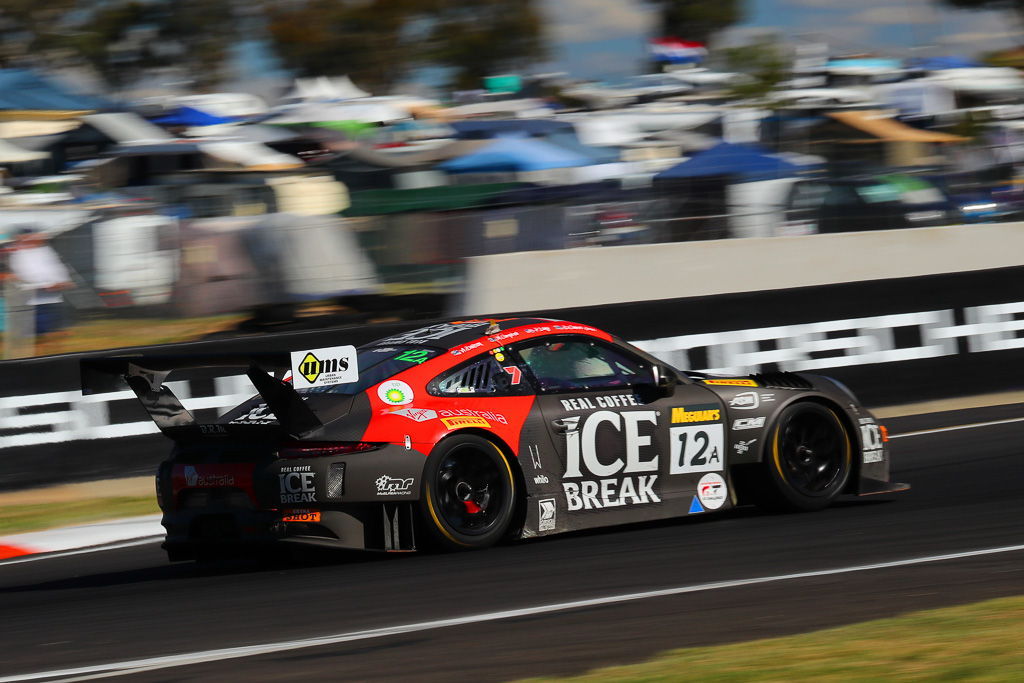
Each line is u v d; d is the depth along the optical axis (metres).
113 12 119.06
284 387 22.72
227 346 40.69
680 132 65.44
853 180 53.97
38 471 38.09
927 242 54.69
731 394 27.09
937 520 25.47
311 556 25.30
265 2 125.38
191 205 44.72
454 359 24.94
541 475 24.89
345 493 23.00
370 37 126.62
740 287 51.78
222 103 78.00
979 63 73.44
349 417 23.47
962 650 14.40
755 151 55.44
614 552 23.66
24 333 39.75
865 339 47.44
